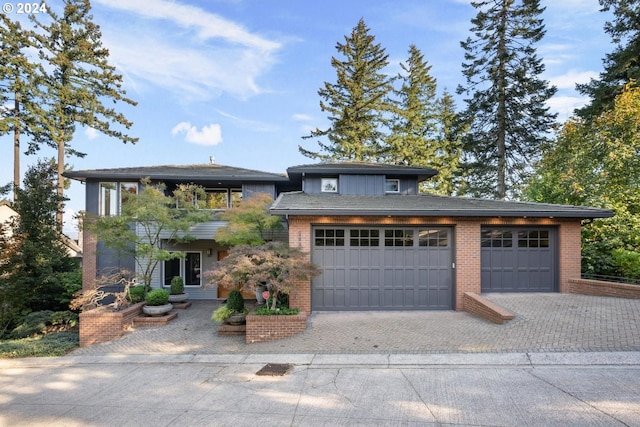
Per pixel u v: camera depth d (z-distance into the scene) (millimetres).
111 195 16281
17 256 13273
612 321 8805
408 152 28953
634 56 20078
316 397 5809
